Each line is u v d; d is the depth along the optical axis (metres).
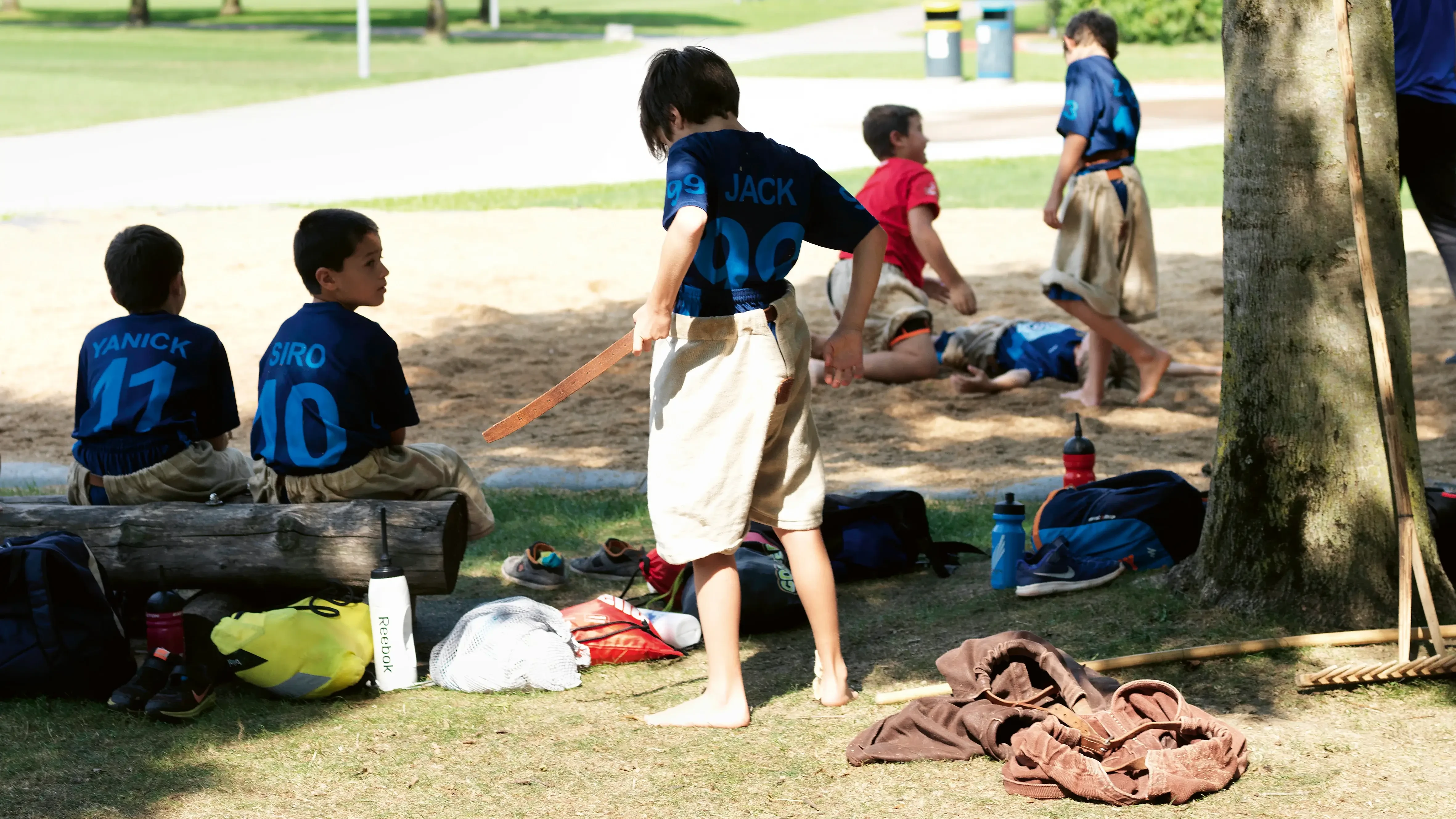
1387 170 5.82
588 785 4.92
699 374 5.33
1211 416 11.20
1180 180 23.67
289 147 28.86
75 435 6.61
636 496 9.29
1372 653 5.69
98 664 5.75
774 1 99.56
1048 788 4.68
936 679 5.84
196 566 6.21
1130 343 11.30
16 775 5.06
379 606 5.92
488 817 4.69
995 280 16.58
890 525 7.42
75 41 59.31
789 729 5.40
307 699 5.84
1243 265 6.02
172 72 45.94
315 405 6.29
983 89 40.62
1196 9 59.16
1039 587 6.62
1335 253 5.80
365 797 4.86
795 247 5.44
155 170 25.27
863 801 4.72
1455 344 12.77
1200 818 4.50
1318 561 5.95
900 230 12.28
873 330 12.68
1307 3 5.74
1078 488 7.29
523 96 39.59
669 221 5.07
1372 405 5.86
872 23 81.19
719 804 4.74
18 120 32.53
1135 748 4.82
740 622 6.60
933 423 11.26
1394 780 4.72
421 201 21.83
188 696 5.60
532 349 14.08
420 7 87.75
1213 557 6.25
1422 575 5.52
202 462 6.58
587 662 6.15
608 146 29.02
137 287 6.66
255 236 18.83
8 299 15.72
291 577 6.20
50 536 5.95
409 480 6.44
